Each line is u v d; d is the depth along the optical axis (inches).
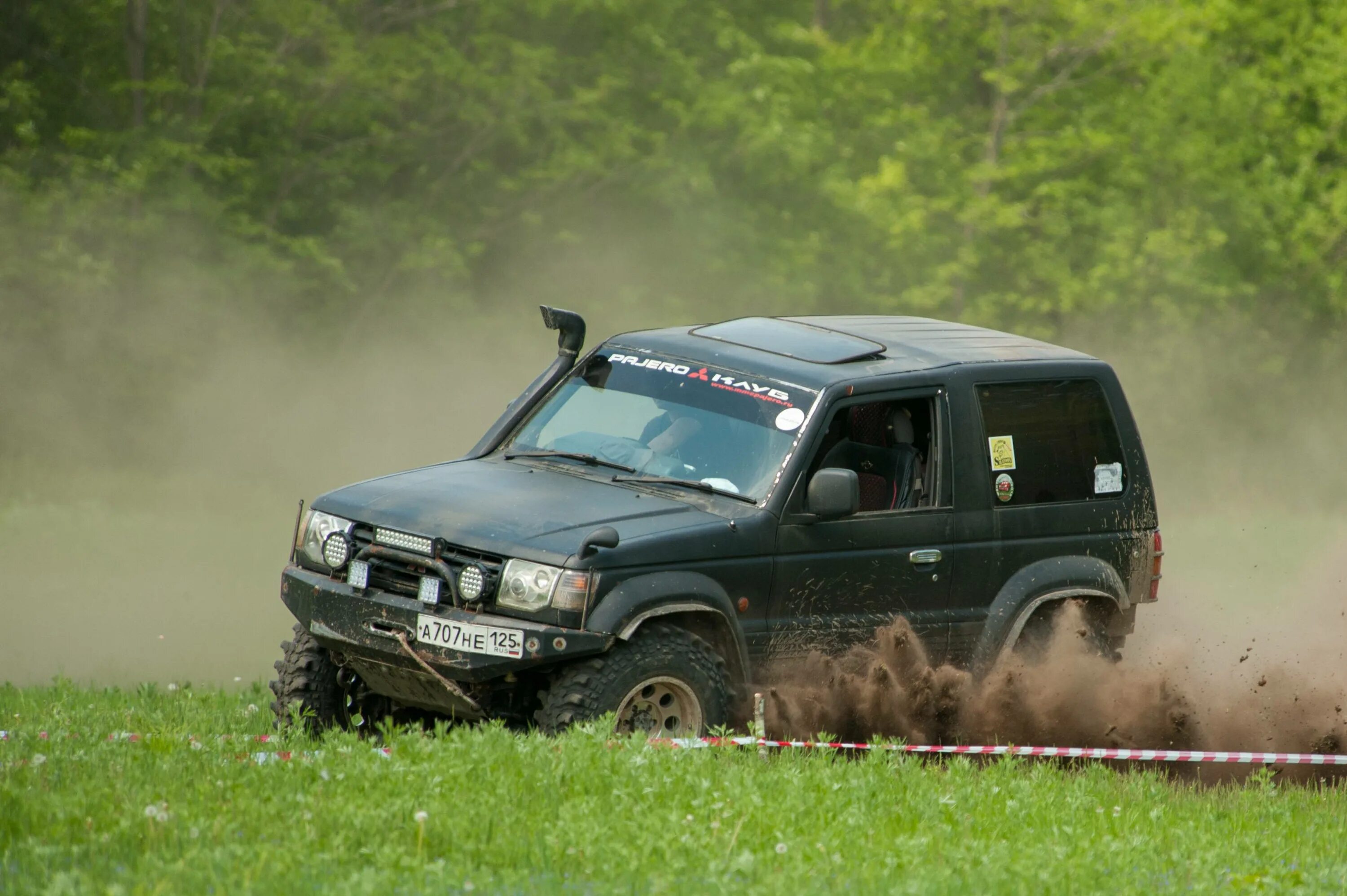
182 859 700.0
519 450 1268.5
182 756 928.3
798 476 1154.0
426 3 3929.6
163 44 3624.5
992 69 4220.0
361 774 869.8
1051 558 1291.8
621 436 1230.9
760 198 3912.4
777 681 1145.4
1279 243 4500.5
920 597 1216.2
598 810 829.2
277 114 3634.4
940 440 1240.8
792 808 864.3
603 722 969.5
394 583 1091.3
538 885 714.2
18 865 692.7
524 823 806.5
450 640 1045.2
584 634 1030.4
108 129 3614.7
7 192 3334.2
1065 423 1320.1
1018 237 4084.6
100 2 3499.0
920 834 847.7
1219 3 4232.3
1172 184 4271.7
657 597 1056.8
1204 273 4256.9
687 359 1266.0
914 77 4109.3
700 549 1092.5
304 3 3597.4
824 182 3786.9
